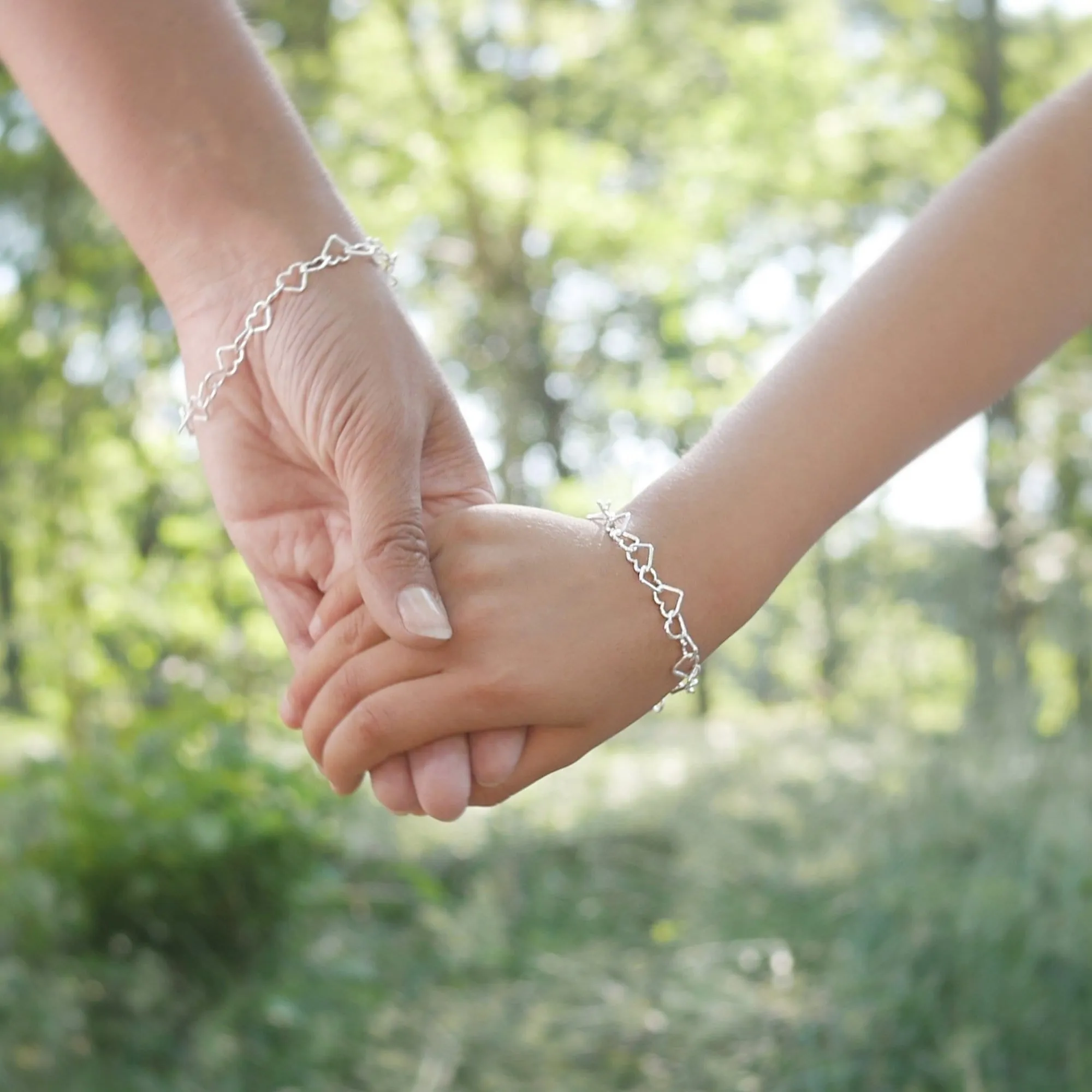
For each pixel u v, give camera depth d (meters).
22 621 5.63
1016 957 2.18
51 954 2.34
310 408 1.06
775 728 4.34
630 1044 2.35
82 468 5.25
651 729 5.16
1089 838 2.37
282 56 6.21
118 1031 2.26
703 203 7.57
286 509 1.16
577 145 7.30
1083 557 5.50
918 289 1.01
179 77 1.06
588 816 3.54
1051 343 1.03
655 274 7.59
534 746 1.05
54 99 1.07
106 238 4.98
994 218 1.01
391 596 0.99
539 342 7.25
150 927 2.41
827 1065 2.11
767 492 1.01
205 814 2.37
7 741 5.36
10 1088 2.10
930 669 5.72
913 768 2.84
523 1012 2.47
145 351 5.00
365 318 1.06
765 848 2.86
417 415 1.05
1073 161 1.00
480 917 2.79
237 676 4.79
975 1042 2.04
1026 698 3.08
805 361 1.04
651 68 7.34
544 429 7.14
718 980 2.39
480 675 0.99
